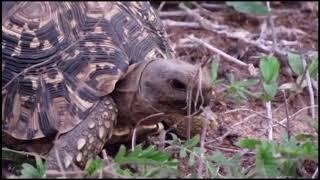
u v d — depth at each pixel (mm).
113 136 5594
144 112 5480
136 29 5660
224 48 8195
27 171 4758
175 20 9016
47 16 5523
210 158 4941
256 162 4770
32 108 5258
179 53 8016
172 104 5367
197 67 5367
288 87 6480
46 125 5188
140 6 5910
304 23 9055
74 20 5496
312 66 6328
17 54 5414
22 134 5223
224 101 6848
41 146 5363
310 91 6172
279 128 6367
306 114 6742
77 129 5184
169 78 5297
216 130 6438
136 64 5484
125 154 5035
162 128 5797
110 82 5305
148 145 5840
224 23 9062
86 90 5273
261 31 8516
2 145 5398
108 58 5379
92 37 5438
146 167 4938
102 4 5613
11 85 5336
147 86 5371
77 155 5137
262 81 6125
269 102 6273
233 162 4930
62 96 5254
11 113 5281
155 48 5680
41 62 5375
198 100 5262
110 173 4492
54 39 5441
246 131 6539
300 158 4816
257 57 7809
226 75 7512
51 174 4504
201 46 7973
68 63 5348
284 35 8633
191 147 5355
